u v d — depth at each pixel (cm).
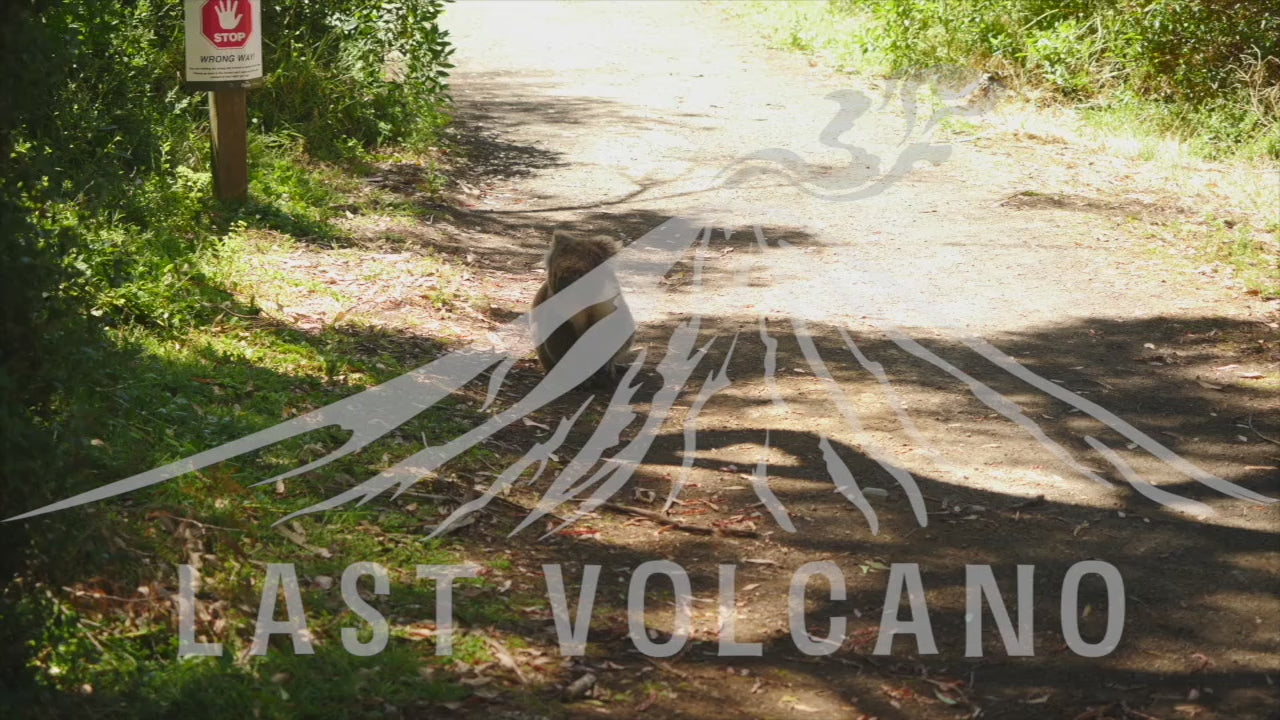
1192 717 397
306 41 1147
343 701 382
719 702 399
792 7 2138
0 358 328
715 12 2312
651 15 2283
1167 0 1490
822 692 407
